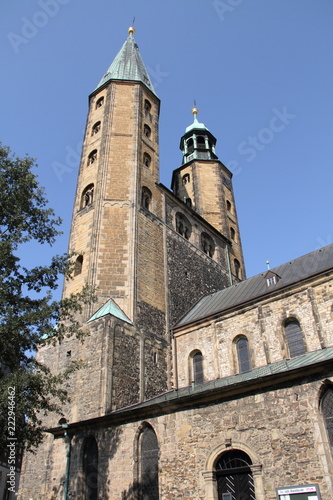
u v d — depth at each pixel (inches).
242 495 593.3
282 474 563.5
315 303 871.7
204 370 976.9
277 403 606.9
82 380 873.5
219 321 1003.9
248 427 617.0
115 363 875.4
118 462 733.9
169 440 687.1
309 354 821.9
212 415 658.8
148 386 928.9
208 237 1520.7
